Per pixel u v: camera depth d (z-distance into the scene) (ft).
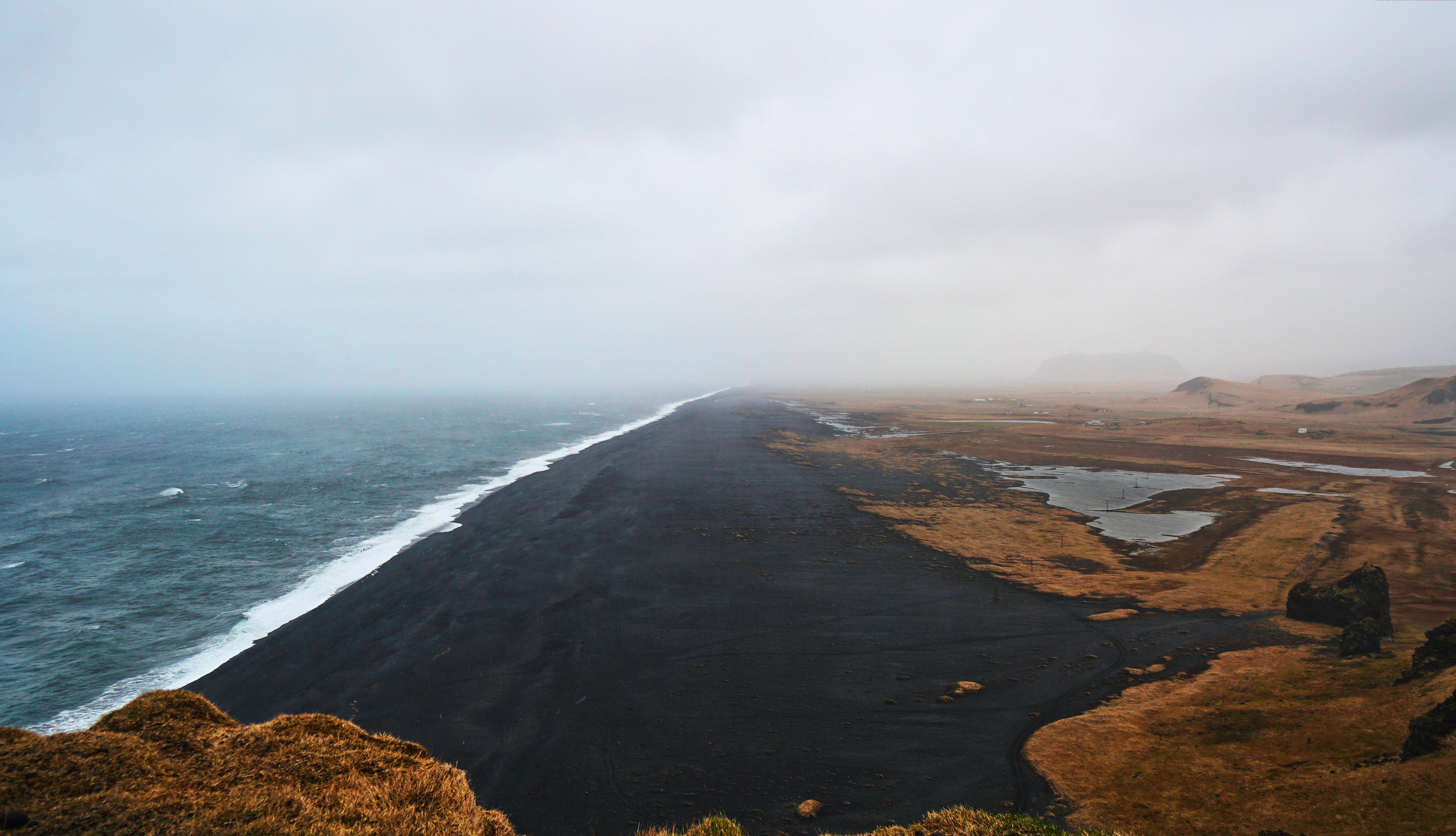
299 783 22.43
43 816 17.92
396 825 21.49
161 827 18.60
